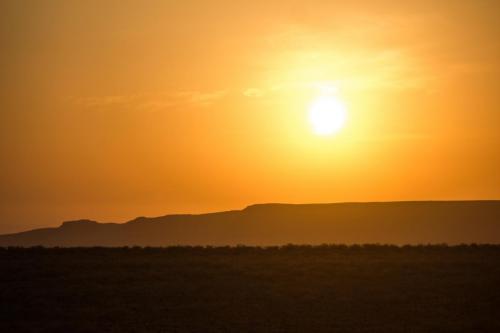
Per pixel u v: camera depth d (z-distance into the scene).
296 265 99.00
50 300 82.88
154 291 86.25
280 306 80.19
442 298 82.69
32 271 96.06
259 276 92.94
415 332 70.88
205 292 85.75
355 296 83.75
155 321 75.25
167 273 94.81
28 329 72.75
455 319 75.12
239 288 87.50
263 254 108.44
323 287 87.69
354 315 76.81
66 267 98.56
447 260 101.44
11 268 97.81
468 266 97.38
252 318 76.00
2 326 73.81
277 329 72.25
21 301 82.69
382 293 84.88
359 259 103.12
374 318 75.69
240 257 105.75
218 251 111.31
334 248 112.88
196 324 74.19
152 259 104.50
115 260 103.69
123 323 74.75
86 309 79.50
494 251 108.62
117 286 88.69
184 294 84.94
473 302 81.12
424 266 97.62
